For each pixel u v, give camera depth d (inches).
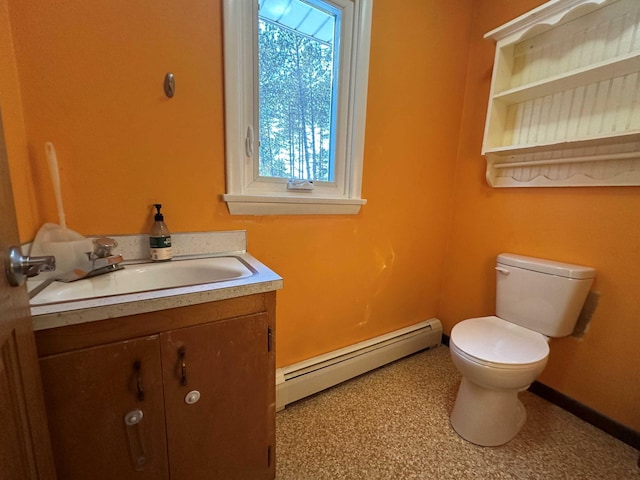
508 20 61.4
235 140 43.9
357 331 65.9
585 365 53.5
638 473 43.0
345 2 51.1
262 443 37.0
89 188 35.7
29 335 20.3
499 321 57.8
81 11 32.3
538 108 57.1
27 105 31.2
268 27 46.2
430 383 63.1
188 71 39.4
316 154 55.4
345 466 43.3
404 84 60.8
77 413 25.2
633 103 45.4
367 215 61.9
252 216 48.1
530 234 60.3
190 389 30.2
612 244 49.1
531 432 50.6
